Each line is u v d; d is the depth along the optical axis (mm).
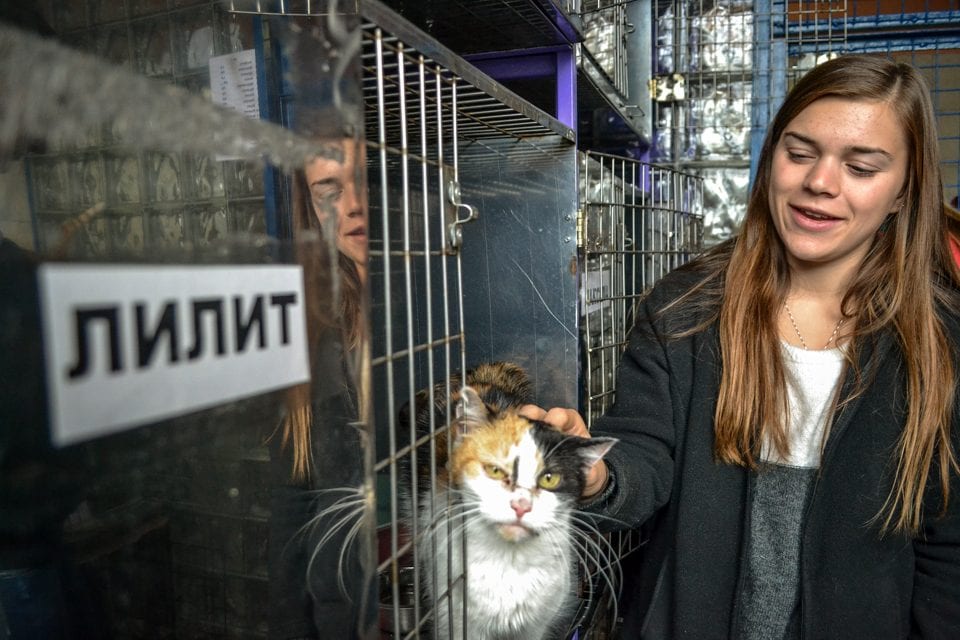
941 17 2799
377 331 1151
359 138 564
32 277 369
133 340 408
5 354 378
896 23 2836
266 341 518
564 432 1299
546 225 1447
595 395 1655
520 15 1295
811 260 1228
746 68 2881
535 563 1211
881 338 1187
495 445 1238
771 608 1240
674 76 2852
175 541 491
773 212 1242
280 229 578
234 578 540
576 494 1269
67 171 426
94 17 525
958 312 1213
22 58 369
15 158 394
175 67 625
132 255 433
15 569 428
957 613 1160
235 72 662
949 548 1178
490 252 1482
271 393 529
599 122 2383
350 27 560
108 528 448
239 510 528
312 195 577
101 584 462
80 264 386
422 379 1327
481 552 1152
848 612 1168
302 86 596
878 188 1118
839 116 1090
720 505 1261
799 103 1157
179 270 442
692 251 2475
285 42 617
